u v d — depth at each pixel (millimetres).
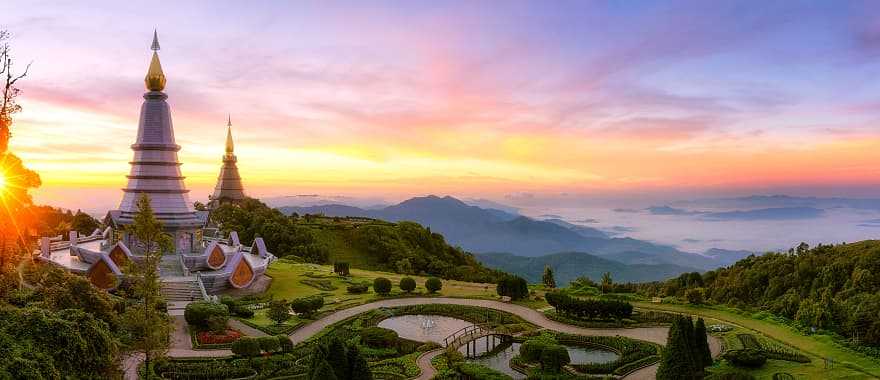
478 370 48125
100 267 71250
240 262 80750
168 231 87188
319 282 89875
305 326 65125
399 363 52531
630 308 67625
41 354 30281
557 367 50406
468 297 82125
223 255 84938
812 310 64562
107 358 36094
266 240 126188
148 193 87750
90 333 35219
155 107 89312
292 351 54656
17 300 45938
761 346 56938
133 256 77562
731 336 61062
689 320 46594
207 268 83188
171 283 73562
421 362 53375
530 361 52500
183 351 53812
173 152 90188
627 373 50594
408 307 75000
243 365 50281
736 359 50938
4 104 49688
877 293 73375
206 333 58031
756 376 48125
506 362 56250
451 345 56812
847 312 61625
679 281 101625
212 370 48594
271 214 136500
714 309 74812
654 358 53938
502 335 62500
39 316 32688
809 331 61719
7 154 50000
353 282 92875
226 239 118062
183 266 79625
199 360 51312
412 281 84625
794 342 59188
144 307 42375
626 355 54781
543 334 62906
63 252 94688
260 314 69062
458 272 117312
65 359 32219
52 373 30250
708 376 41562
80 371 33406
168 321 46438
